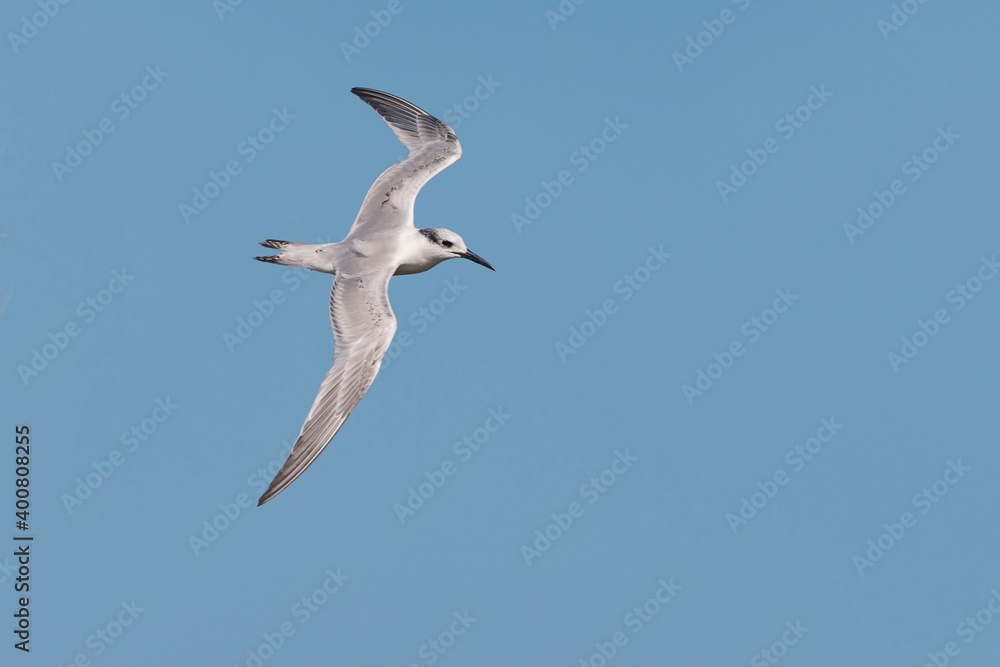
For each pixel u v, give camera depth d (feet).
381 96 68.08
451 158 62.39
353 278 52.13
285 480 43.37
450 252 58.03
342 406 46.44
